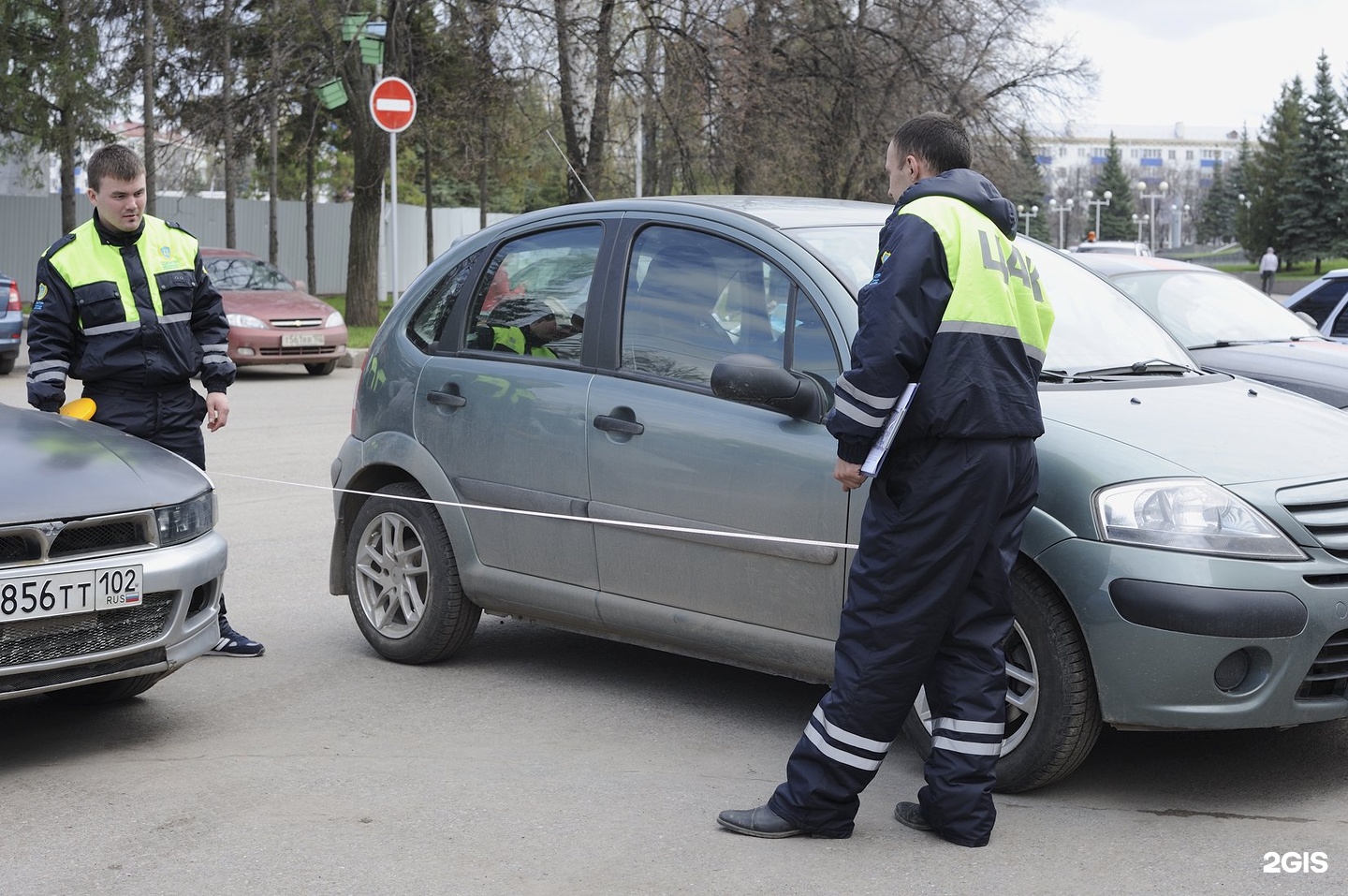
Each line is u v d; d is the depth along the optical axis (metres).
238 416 13.54
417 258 43.44
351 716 4.98
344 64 23.19
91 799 4.16
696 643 4.80
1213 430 4.25
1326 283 11.29
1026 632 4.05
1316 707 3.96
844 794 3.77
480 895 3.45
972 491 3.57
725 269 4.82
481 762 4.47
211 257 18.81
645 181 27.02
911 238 3.58
